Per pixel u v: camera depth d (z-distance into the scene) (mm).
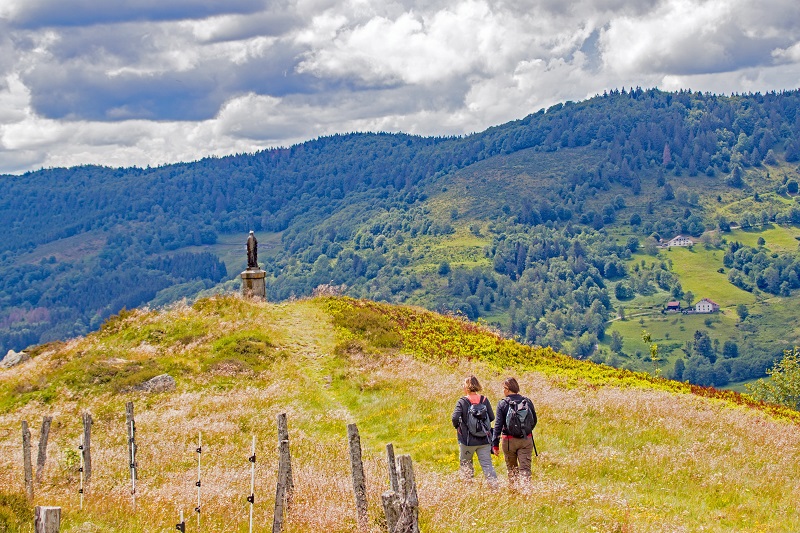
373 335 36812
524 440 15516
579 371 34906
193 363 31453
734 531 13633
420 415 23906
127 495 16375
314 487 15148
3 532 12781
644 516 13602
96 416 25766
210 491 16000
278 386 28750
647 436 20938
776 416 27766
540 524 12883
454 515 12617
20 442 23375
